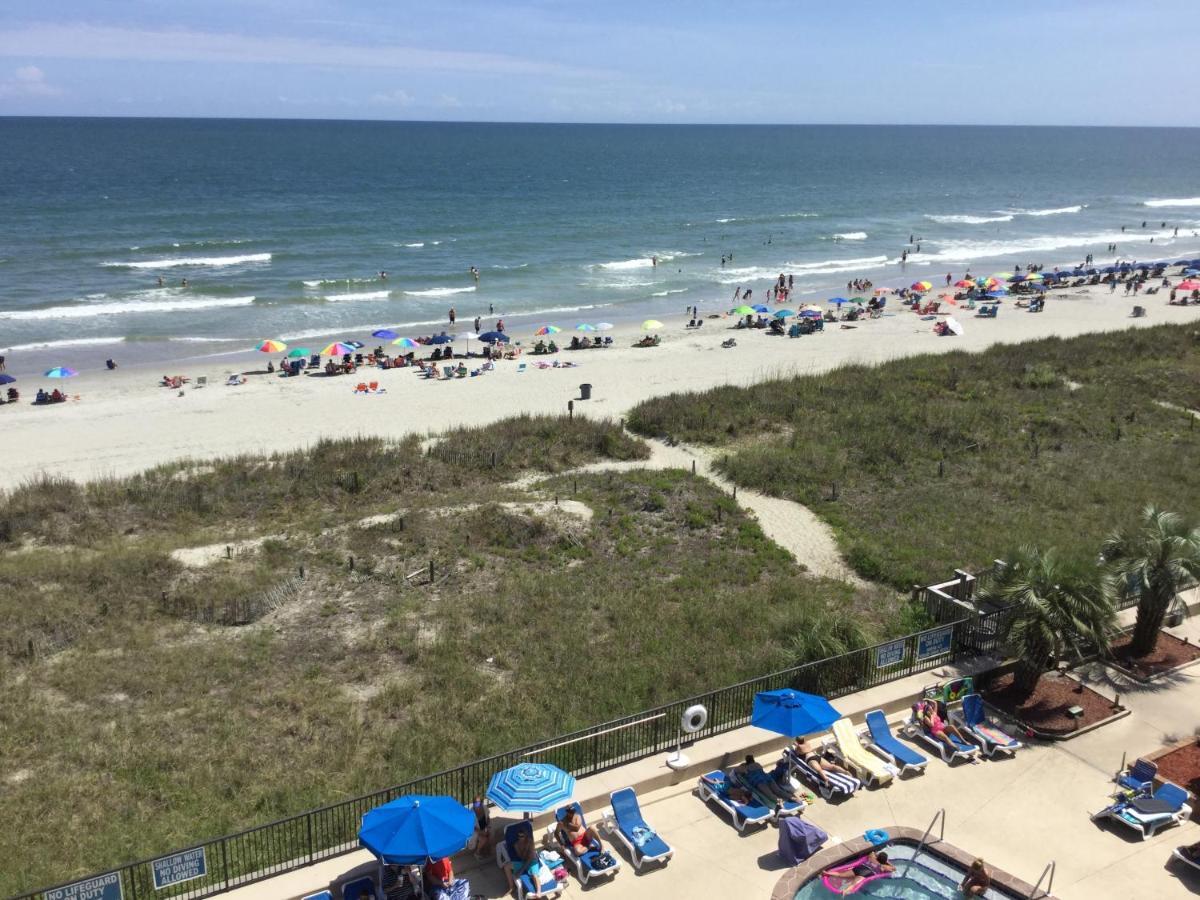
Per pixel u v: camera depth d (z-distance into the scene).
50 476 32.91
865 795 13.30
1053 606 15.47
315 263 82.44
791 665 17.27
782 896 11.23
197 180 153.12
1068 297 72.06
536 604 21.77
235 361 53.03
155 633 20.25
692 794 13.34
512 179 177.62
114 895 10.68
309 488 29.80
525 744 15.55
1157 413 37.59
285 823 12.68
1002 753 14.35
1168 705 15.85
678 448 35.22
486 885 11.44
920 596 21.80
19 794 14.46
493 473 31.75
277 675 18.58
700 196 152.62
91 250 83.06
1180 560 16.58
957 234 113.56
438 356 53.31
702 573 23.81
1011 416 36.75
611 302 72.19
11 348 53.72
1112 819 12.76
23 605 20.83
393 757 15.55
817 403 39.47
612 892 11.28
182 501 28.59
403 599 22.08
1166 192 176.00
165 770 15.22
